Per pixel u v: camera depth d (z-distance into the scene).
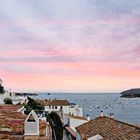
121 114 184.12
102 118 45.69
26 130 23.44
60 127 54.12
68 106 105.00
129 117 166.88
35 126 23.56
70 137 58.75
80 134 40.16
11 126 25.59
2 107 43.81
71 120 65.12
